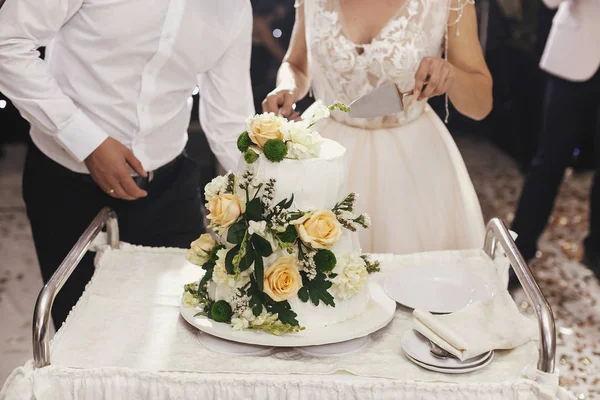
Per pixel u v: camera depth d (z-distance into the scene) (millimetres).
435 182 2186
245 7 2102
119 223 2146
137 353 1415
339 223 1405
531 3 4984
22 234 4062
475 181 4828
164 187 2201
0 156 5156
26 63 1821
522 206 3443
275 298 1365
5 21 1789
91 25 1895
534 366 1341
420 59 2088
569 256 3812
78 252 1559
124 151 1938
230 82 2188
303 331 1419
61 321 2193
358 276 1431
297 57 2336
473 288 1646
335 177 1439
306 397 1321
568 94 3242
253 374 1342
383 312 1508
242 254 1368
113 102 1989
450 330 1394
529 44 4965
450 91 2113
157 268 1767
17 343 2967
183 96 2123
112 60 1939
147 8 1891
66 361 1390
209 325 1443
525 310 3168
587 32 3154
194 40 1987
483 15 5141
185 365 1377
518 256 1545
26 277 3570
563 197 4590
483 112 2234
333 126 2213
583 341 3025
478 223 2221
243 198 1422
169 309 1578
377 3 2053
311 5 2143
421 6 2041
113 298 1618
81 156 1903
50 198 2090
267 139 1412
